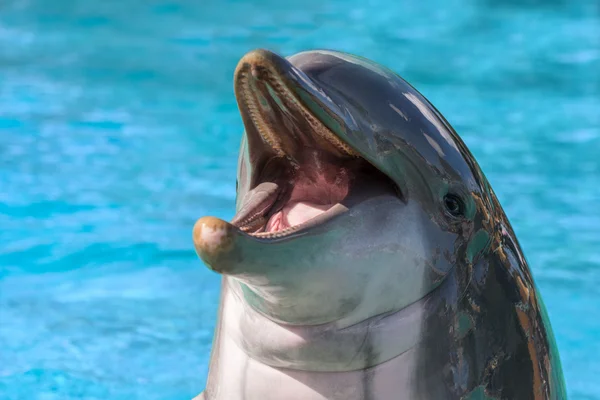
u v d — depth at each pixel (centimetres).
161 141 2194
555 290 1650
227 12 3147
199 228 608
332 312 685
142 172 2030
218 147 2175
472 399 732
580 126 2331
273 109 669
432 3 3256
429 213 719
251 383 730
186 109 2386
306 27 3019
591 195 1991
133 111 2364
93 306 1536
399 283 701
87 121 2289
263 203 691
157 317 1512
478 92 2545
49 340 1439
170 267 1667
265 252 627
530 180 2056
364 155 683
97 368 1372
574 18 3102
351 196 690
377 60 2759
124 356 1405
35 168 2025
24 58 2684
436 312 719
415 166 712
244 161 749
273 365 719
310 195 713
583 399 1354
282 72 634
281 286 651
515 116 2391
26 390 1313
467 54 2808
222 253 605
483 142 2247
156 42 2850
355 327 698
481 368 738
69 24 2978
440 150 736
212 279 1634
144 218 1833
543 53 2812
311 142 691
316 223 658
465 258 740
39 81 2527
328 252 660
